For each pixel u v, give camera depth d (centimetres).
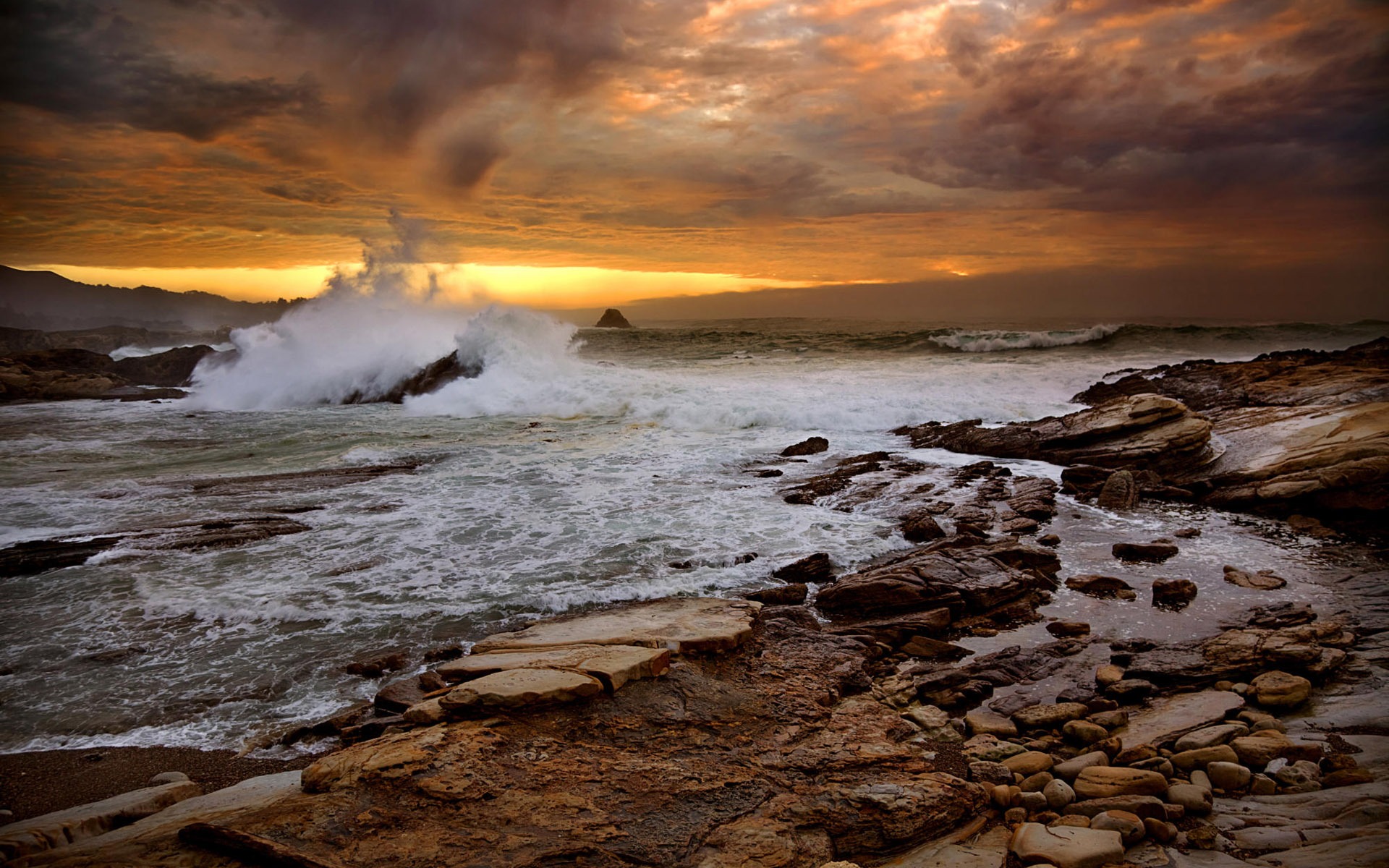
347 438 1914
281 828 420
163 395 2923
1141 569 982
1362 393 1566
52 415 2400
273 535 1105
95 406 2659
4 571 960
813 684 657
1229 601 865
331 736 609
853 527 1129
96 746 600
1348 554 1020
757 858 426
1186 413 1494
